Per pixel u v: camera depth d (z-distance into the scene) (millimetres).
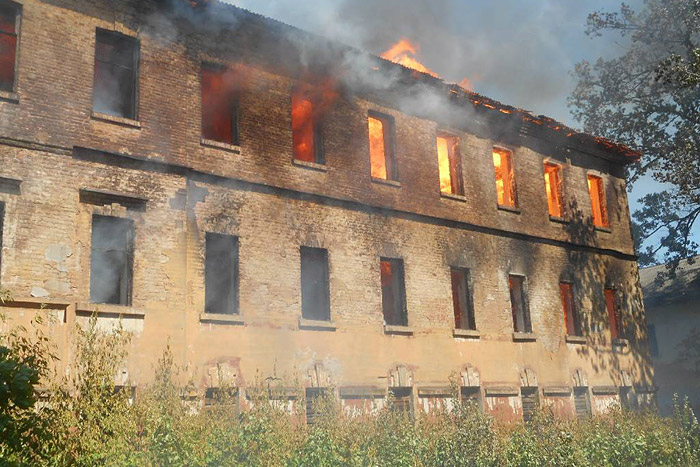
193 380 13188
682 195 28438
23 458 7215
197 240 13984
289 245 15367
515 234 20703
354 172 17172
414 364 17031
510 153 21609
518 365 19578
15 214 11812
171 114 14164
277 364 14500
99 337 12016
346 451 11016
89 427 9117
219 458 9602
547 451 12344
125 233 13297
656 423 17625
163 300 13188
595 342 22234
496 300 19578
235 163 14922
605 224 24375
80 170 12703
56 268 12023
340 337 15773
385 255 17234
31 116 12336
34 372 6445
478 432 12570
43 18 12898
